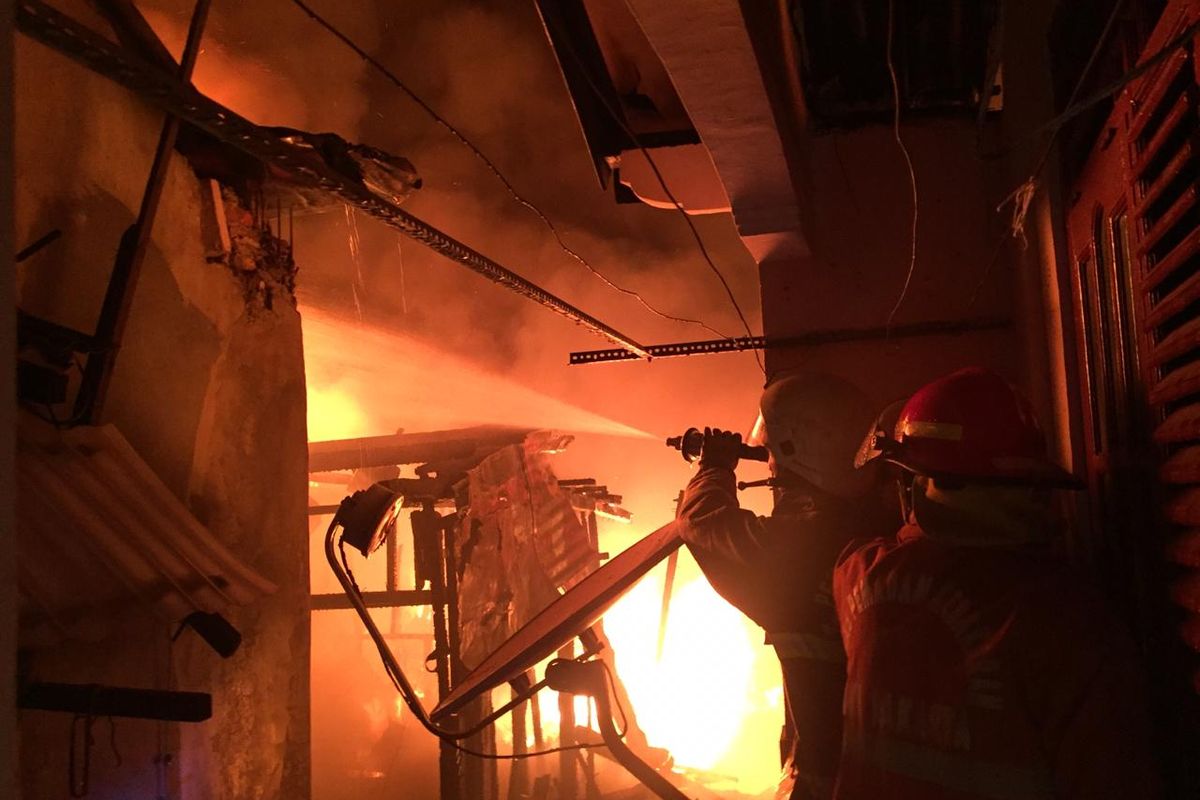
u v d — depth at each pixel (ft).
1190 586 5.82
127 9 14.89
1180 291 5.74
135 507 12.53
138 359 14.53
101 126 14.25
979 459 5.81
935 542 5.89
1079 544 9.59
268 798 16.49
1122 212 7.45
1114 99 7.46
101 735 12.41
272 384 18.10
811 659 7.38
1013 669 5.24
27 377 11.54
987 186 13.38
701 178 13.51
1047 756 5.19
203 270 16.33
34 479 11.05
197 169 17.07
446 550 23.49
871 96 13.65
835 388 8.18
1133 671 5.18
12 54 4.29
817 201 13.82
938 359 13.23
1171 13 5.69
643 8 7.52
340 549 11.54
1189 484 5.91
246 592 13.32
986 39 12.58
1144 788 4.99
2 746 4.00
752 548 7.71
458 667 23.04
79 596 10.65
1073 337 9.44
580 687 8.87
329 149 16.96
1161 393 6.21
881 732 5.52
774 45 10.21
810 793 7.26
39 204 12.87
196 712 9.68
